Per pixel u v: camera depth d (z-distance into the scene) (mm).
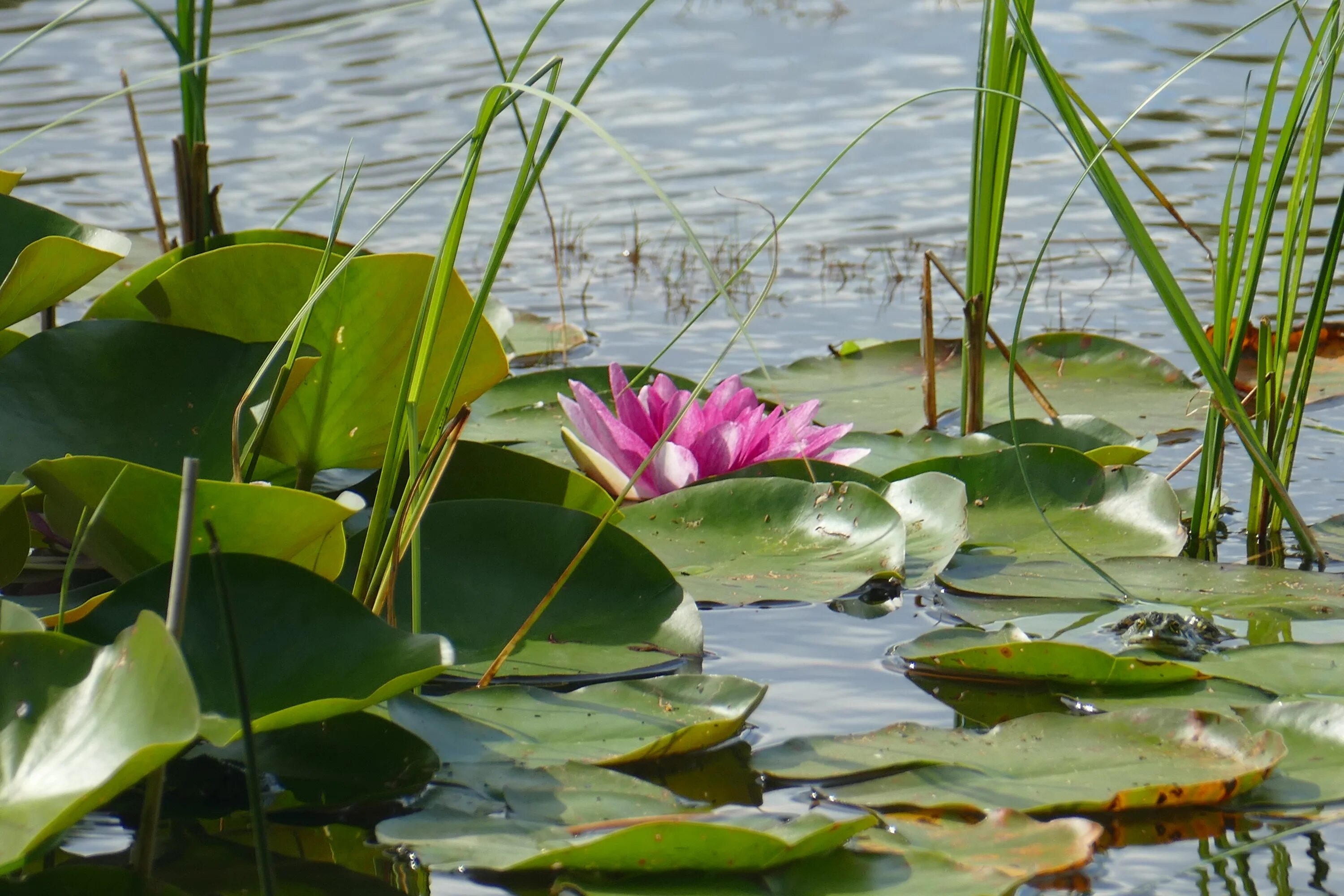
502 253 4734
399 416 4742
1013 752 4695
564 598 4816
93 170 8805
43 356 4816
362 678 4664
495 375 4867
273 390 4785
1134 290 6492
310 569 4750
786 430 5023
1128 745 4695
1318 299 4941
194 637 4672
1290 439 4969
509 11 14500
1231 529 4992
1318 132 4922
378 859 4629
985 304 5117
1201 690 4758
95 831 4645
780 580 4875
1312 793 4672
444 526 4824
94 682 4594
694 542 4941
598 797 4660
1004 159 5098
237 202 7812
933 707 4750
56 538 4883
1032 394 5227
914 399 5270
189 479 4602
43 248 4797
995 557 4934
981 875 4605
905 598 4891
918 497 4977
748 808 4660
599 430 4992
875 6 15297
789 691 4770
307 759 4684
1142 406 5234
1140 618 4816
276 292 4836
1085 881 4617
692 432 5023
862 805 4656
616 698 4738
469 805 4656
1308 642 4805
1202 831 4652
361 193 8297
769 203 8508
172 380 4828
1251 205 4941
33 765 4578
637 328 6160
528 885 4613
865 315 6359
